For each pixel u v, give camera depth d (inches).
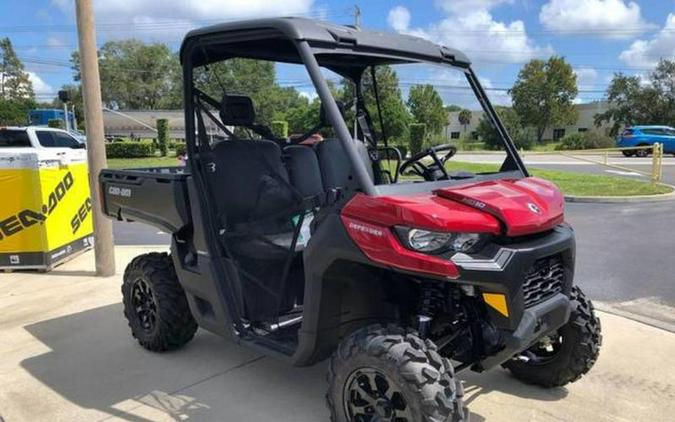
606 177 630.5
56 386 149.6
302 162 144.6
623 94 1973.4
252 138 145.7
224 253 142.1
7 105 2669.8
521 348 103.4
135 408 137.2
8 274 262.5
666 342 172.6
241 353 167.8
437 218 97.6
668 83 1899.6
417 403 97.3
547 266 112.3
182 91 141.6
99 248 253.3
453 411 98.0
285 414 133.3
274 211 141.2
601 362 158.6
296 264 142.6
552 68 2075.5
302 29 114.1
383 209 101.8
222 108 141.2
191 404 138.4
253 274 141.1
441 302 109.0
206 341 177.3
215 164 141.3
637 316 196.2
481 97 145.1
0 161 258.7
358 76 148.8
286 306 143.9
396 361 99.1
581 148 1470.2
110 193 177.2
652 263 269.0
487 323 108.0
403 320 116.0
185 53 136.1
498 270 99.3
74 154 292.5
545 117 2091.5
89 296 226.4
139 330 171.0
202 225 141.5
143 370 157.6
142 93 3157.0
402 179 139.2
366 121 152.0
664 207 440.5
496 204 104.3
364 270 111.2
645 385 145.7
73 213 290.7
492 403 136.7
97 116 242.1
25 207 260.4
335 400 109.5
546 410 133.6
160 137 1252.5
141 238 352.5
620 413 132.3
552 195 119.3
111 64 3122.5
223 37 127.0
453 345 114.5
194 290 146.9
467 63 146.4
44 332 188.4
